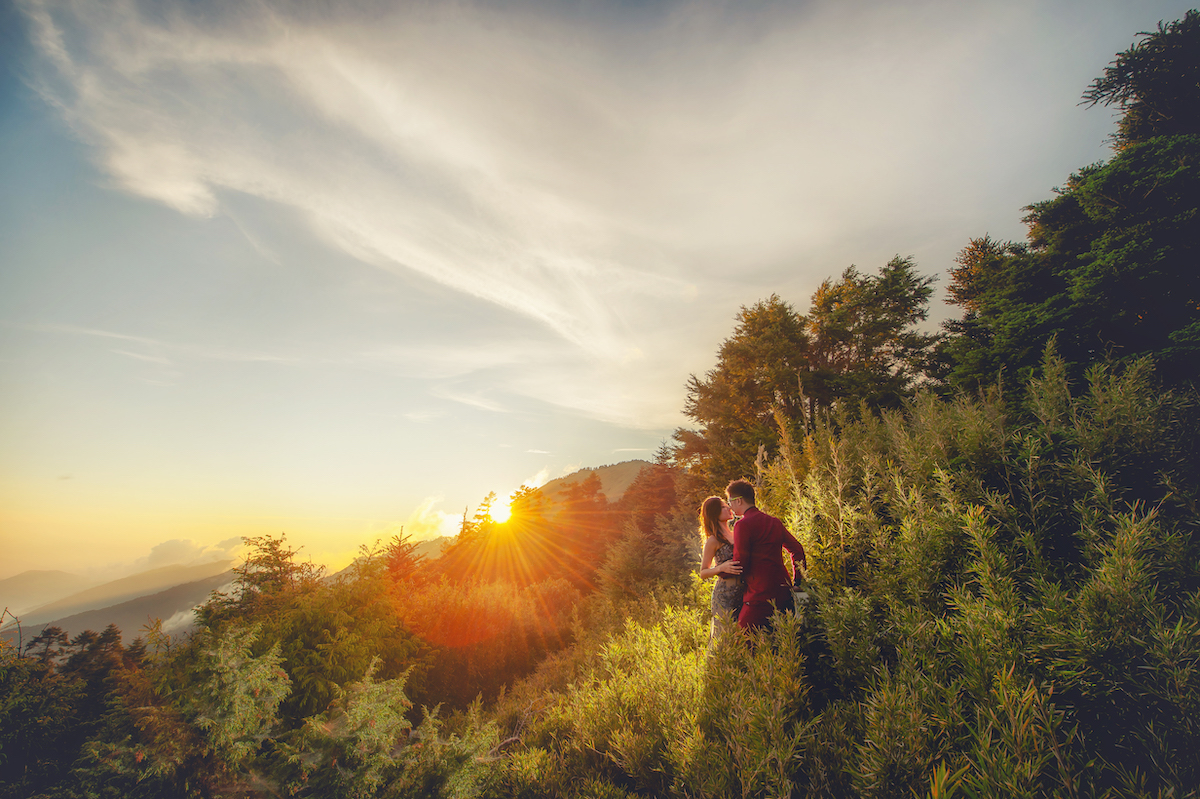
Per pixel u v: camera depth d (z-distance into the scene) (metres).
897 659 2.95
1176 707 1.97
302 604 7.62
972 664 2.34
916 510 3.58
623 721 3.64
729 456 16.78
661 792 3.01
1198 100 12.42
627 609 10.14
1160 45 12.07
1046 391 4.00
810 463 5.53
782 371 19.91
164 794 2.96
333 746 3.04
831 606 3.30
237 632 3.57
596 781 3.16
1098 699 2.21
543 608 14.47
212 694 3.22
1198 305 10.70
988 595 2.69
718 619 4.07
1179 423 3.16
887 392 19.03
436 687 9.98
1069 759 1.98
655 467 31.72
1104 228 12.80
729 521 4.46
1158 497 3.08
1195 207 10.67
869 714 2.38
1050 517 3.19
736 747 2.54
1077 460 3.26
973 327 17.38
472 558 32.16
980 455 3.74
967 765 1.97
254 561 9.38
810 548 4.25
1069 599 2.52
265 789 3.01
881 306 23.48
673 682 3.81
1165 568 2.46
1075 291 11.89
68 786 3.17
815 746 2.45
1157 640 2.08
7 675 3.78
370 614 8.34
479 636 11.16
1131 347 11.19
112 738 3.28
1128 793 1.80
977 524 2.95
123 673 3.71
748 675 2.96
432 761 3.21
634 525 15.77
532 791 3.26
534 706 5.32
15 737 3.52
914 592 3.15
